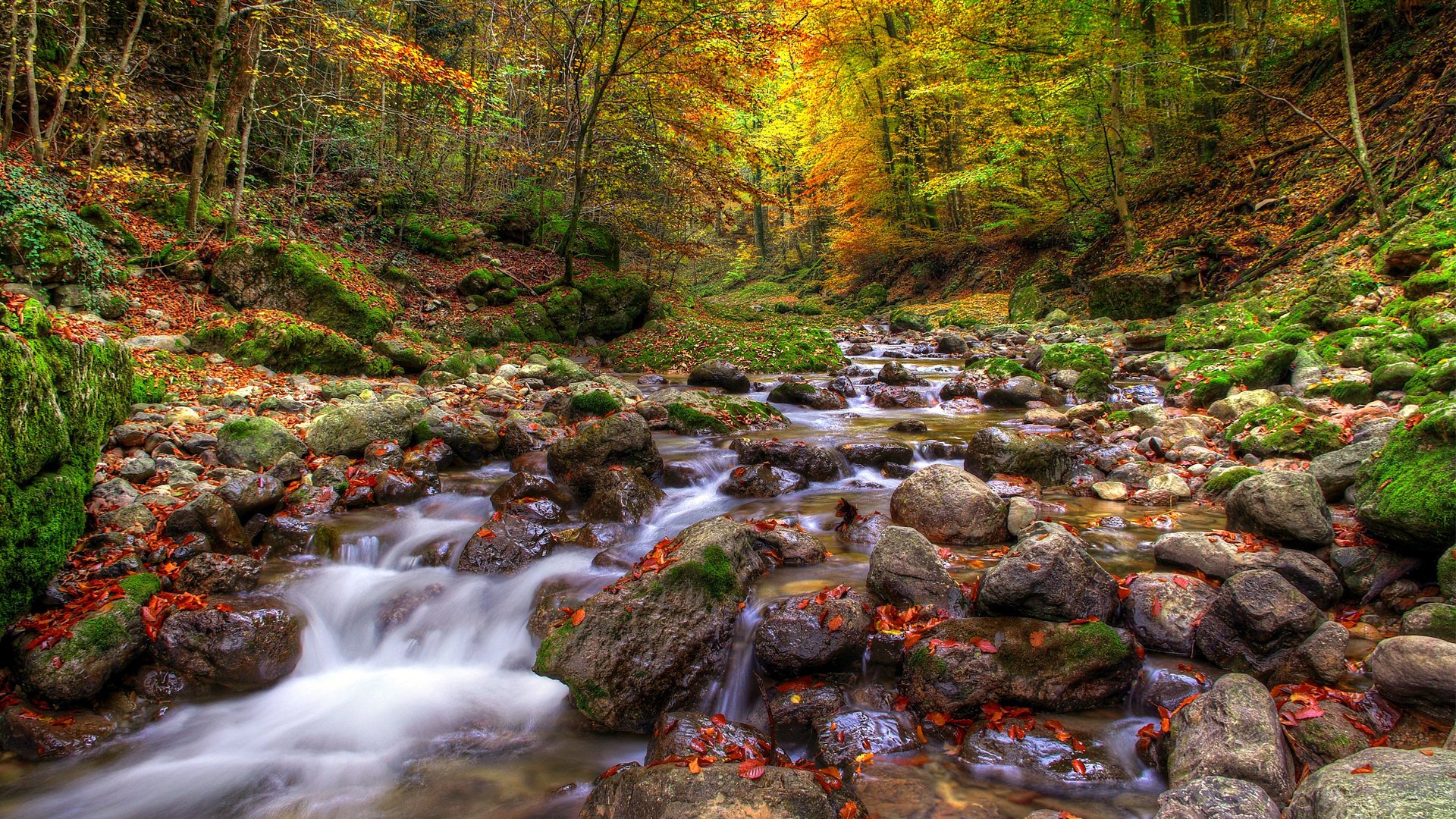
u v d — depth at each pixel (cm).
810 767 307
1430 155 1242
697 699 364
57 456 435
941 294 2838
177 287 1080
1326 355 893
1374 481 415
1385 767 229
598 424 640
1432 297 893
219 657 392
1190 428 714
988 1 1859
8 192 898
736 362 1445
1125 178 2139
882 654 364
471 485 648
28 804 322
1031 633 345
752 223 4975
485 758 350
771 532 490
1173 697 328
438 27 1812
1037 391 997
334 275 1190
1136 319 1599
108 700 373
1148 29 1794
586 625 369
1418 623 325
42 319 452
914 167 2730
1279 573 369
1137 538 497
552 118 1814
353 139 1591
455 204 1914
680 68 1500
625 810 269
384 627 449
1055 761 299
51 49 1205
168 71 1446
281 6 1216
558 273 1766
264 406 771
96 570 432
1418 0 1536
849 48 2538
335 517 562
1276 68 1903
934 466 542
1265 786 256
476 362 1187
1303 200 1493
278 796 329
